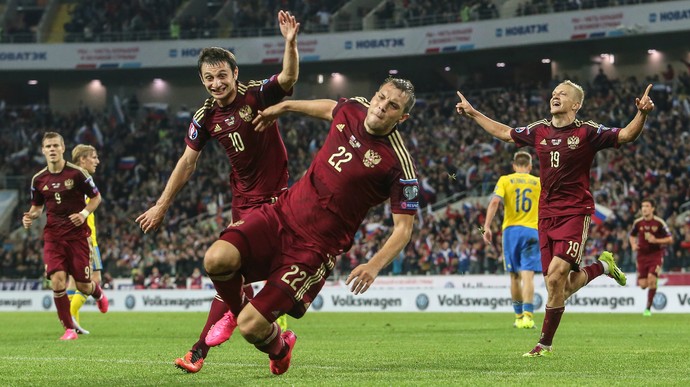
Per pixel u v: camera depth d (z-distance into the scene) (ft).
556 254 40.11
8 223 188.85
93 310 128.47
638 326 68.95
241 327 27.22
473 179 155.63
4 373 32.81
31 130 205.16
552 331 39.88
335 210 27.68
